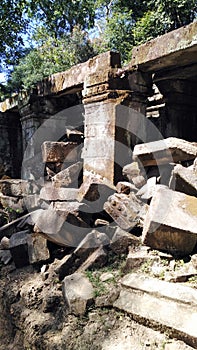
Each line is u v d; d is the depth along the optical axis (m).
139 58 4.40
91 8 9.20
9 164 7.52
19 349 3.27
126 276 3.04
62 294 3.26
